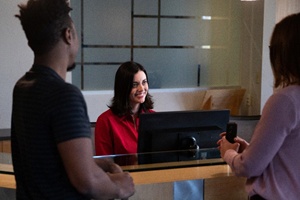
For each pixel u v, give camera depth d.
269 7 6.09
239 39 6.46
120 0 5.83
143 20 5.98
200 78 6.38
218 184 2.16
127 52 5.93
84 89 5.70
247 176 1.63
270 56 1.66
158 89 6.04
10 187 1.99
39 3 1.36
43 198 1.37
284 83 1.64
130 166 2.15
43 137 1.33
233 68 6.51
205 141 2.41
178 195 2.08
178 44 6.21
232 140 1.88
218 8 6.38
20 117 1.39
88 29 5.67
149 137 2.31
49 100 1.31
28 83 1.38
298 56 1.58
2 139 4.07
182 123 2.37
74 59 1.45
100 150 2.84
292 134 1.58
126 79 2.83
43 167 1.35
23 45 4.74
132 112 2.90
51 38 1.36
